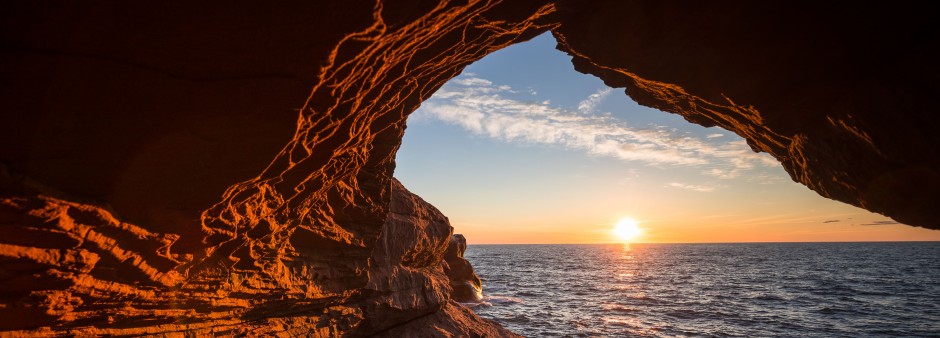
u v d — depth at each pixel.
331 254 11.88
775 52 8.68
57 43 4.64
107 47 4.82
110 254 6.68
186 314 8.78
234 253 8.88
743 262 138.50
